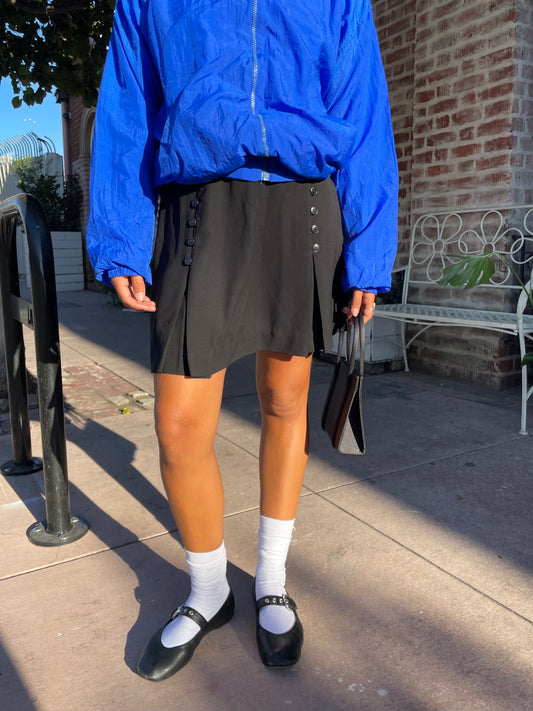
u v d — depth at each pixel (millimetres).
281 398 1460
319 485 2363
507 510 2137
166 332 1278
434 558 1833
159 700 1307
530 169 3627
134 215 1272
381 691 1321
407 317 3721
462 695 1306
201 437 1351
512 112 3494
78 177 11695
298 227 1291
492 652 1434
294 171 1249
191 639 1418
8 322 2418
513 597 1642
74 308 8258
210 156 1194
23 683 1358
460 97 3785
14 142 13055
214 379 1342
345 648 1456
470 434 2920
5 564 1849
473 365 3889
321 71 1279
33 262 1873
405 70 4473
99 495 2318
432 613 1579
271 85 1214
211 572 1469
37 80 3990
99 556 1886
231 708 1283
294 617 1486
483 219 3744
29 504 2260
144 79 1283
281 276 1308
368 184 1356
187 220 1272
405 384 3918
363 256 1362
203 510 1402
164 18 1213
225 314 1278
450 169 3918
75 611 1613
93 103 4133
